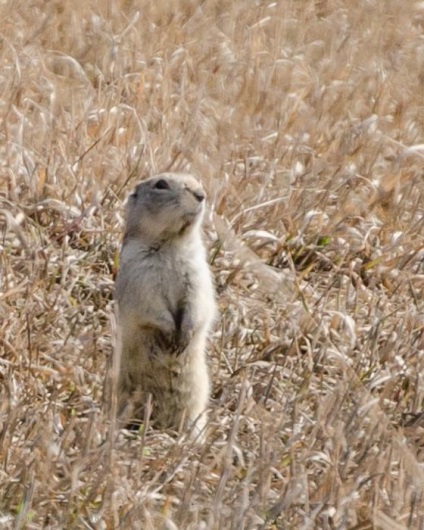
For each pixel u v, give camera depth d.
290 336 20.59
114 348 16.75
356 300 21.80
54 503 15.39
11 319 19.78
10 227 21.84
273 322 21.11
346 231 23.84
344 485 15.55
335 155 26.81
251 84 29.97
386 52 35.81
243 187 24.72
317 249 23.41
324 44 34.88
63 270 21.44
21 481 15.56
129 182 24.17
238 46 33.81
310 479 16.48
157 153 25.12
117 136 25.88
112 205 23.50
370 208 25.11
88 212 22.92
